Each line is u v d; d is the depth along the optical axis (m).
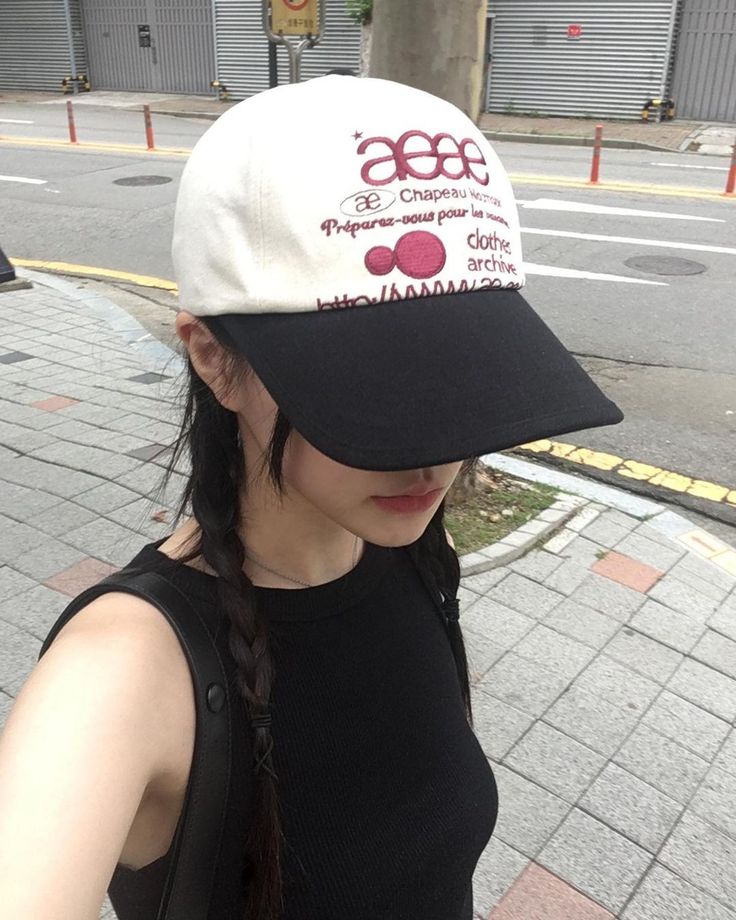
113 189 11.07
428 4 3.05
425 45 3.10
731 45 15.92
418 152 0.81
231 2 19.67
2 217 9.76
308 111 0.80
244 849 0.82
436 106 0.87
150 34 21.36
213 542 0.84
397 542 0.84
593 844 2.21
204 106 19.83
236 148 0.79
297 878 0.87
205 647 0.80
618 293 7.14
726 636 3.05
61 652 0.74
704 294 7.13
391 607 1.02
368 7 11.91
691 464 4.50
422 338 0.78
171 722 0.76
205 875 0.81
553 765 2.45
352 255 0.77
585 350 5.99
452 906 1.01
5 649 2.74
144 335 6.07
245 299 0.77
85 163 12.87
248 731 0.82
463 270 0.81
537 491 3.98
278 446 0.81
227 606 0.81
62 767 0.65
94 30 22.16
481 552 3.40
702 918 2.04
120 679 0.72
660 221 9.52
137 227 9.34
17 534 3.42
